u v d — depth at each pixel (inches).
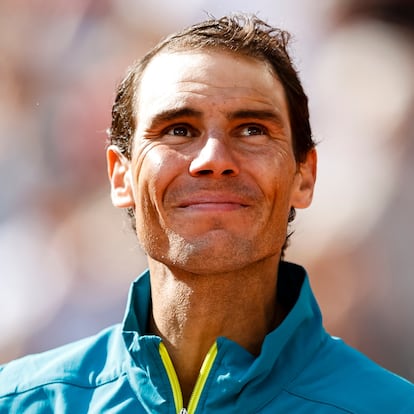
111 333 403.5
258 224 352.8
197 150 353.4
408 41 858.1
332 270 783.1
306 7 897.5
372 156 810.8
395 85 832.9
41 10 971.3
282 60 384.5
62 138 920.9
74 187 901.2
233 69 362.6
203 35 371.6
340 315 772.0
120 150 402.3
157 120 359.9
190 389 368.8
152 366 363.6
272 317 382.3
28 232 892.0
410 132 810.8
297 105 389.4
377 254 778.2
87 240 868.6
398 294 764.6
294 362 362.9
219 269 347.3
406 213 781.9
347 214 793.6
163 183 353.7
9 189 914.1
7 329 854.5
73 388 375.6
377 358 756.6
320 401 347.6
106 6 958.4
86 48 949.8
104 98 921.5
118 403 364.2
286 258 787.4
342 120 834.2
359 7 877.8
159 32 938.1
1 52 959.6
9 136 934.4
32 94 947.3
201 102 354.6
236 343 355.9
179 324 368.8
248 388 350.9
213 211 346.9
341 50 862.5
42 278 870.4
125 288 834.2
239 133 360.5
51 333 846.5
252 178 353.7
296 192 394.9
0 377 393.4
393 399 344.2
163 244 358.3
